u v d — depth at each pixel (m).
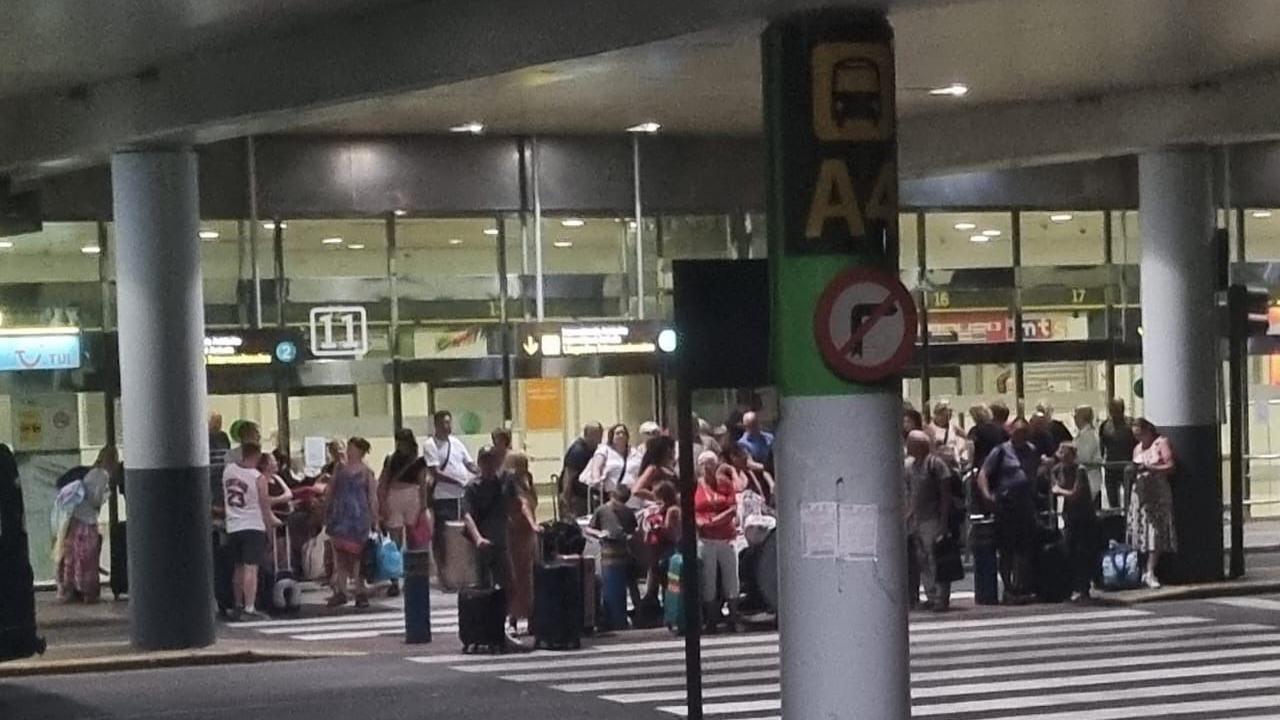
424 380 28.22
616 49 14.59
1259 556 28.92
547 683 17.69
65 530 25.33
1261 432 34.16
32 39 17.38
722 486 20.95
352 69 17.27
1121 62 21.89
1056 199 31.55
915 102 25.11
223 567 23.34
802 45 12.83
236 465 23.45
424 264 28.27
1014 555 23.34
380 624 22.81
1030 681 17.14
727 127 28.03
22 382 26.59
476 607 19.95
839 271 12.66
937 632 20.81
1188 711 15.31
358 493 24.25
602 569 21.39
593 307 28.88
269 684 18.27
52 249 26.70
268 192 27.25
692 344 11.60
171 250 20.67
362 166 27.62
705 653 19.45
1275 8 18.27
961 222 31.38
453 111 25.11
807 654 12.70
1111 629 20.84
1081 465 24.03
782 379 12.76
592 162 28.67
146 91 19.72
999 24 18.91
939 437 25.39
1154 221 24.91
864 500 12.61
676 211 29.09
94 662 19.66
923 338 31.12
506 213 28.41
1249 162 31.59
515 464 20.62
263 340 26.81
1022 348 31.64
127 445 20.75
